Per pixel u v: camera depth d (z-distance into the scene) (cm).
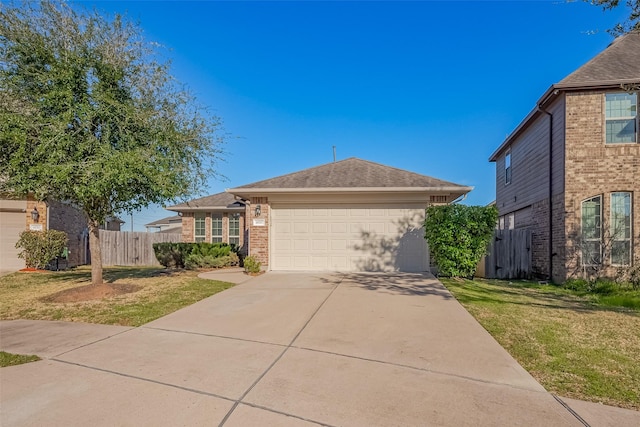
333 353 455
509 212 1667
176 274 1227
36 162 750
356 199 1241
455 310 675
